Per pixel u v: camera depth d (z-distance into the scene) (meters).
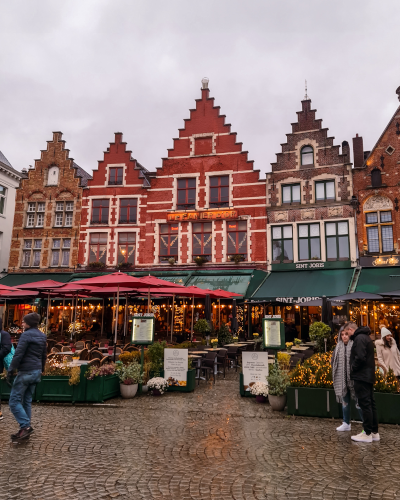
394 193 21.25
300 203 23.11
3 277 26.56
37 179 27.81
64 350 14.55
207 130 25.77
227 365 16.05
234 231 24.42
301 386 8.52
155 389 10.43
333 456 5.93
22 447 6.36
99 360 10.25
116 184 26.69
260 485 4.97
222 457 5.93
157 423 7.84
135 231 25.86
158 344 11.50
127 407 9.23
